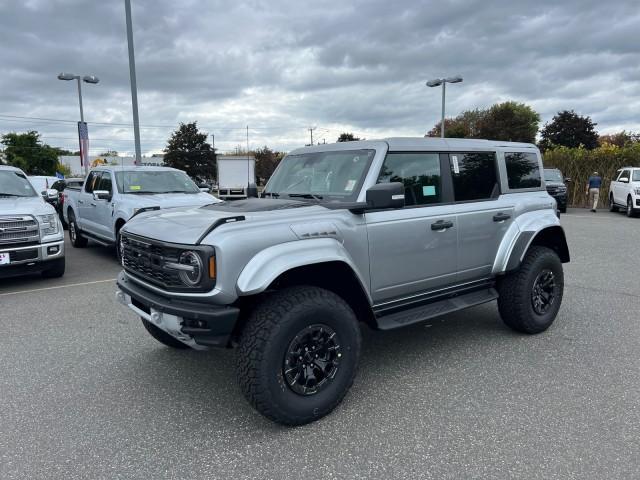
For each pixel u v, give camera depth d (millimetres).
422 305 4297
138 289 3639
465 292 4625
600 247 10727
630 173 19219
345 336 3383
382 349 4723
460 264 4438
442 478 2715
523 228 4820
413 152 4156
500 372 4125
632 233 13211
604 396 3654
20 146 54844
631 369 4148
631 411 3420
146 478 2758
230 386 3945
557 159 25281
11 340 5043
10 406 3619
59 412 3521
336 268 3486
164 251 3283
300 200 4039
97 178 10562
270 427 3301
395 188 3398
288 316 3113
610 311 5844
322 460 2910
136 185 9688
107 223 9531
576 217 18359
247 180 33094
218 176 32750
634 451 2934
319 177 4199
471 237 4484
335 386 3375
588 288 6969
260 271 3059
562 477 2701
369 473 2773
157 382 4020
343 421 3359
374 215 3801
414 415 3426
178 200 9078
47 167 56469
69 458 2951
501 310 4949
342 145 4289
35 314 5973
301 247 3266
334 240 3479
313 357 3307
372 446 3047
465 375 4078
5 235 7133
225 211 3773
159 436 3197
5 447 3072
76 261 9828
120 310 6125
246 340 3090
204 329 3074
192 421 3391
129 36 15812
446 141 4480
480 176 4711
